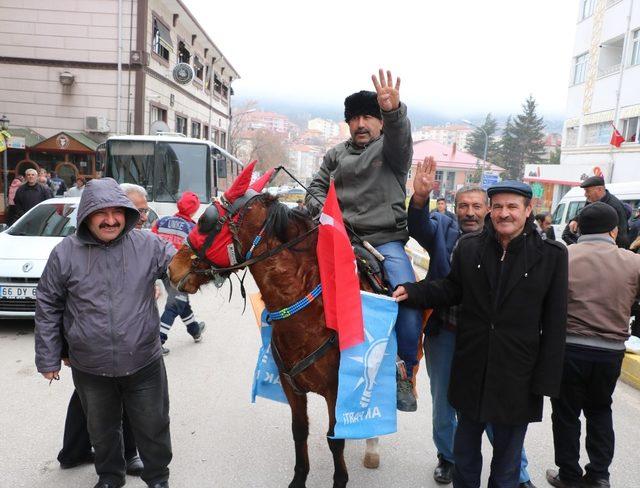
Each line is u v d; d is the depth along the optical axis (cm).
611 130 2327
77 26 1772
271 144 6159
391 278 323
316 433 435
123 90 1812
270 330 340
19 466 364
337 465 321
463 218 351
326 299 278
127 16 1781
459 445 292
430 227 327
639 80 2128
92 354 290
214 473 366
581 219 358
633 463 398
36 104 1802
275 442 413
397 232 340
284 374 311
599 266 341
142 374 307
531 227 272
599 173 2255
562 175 2616
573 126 2669
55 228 763
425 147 5984
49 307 293
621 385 570
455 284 301
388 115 300
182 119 2427
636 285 338
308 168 12581
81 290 289
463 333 285
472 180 5238
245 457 389
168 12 2072
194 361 589
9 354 582
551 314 266
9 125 1792
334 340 292
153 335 309
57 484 345
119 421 324
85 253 292
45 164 1702
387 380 295
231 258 285
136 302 299
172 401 481
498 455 283
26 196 1102
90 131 1789
